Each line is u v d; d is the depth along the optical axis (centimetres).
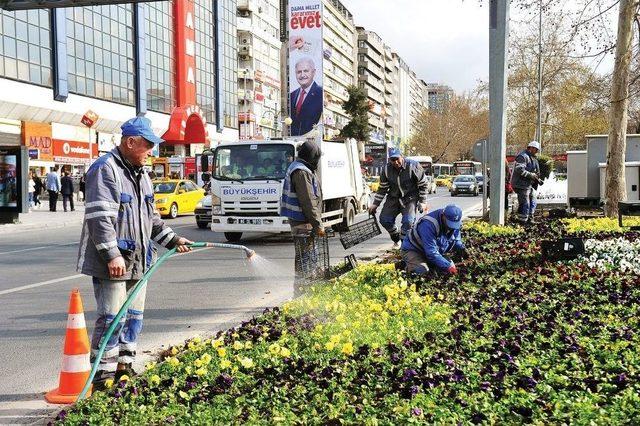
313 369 541
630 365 514
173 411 462
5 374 644
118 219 553
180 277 1221
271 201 1731
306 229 916
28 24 4484
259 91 9744
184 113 6297
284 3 11312
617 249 1181
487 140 2188
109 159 553
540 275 966
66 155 4938
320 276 926
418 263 950
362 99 11438
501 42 1739
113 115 5494
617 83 1853
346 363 549
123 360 579
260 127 9844
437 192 7244
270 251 1630
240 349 612
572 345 569
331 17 13038
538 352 562
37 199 3875
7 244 1939
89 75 5166
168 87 6425
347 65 14825
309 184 900
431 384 477
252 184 1741
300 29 7175
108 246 538
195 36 6925
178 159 5147
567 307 738
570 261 1073
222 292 1058
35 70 4572
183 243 604
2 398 575
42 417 524
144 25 5912
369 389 489
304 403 465
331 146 1900
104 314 557
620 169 1894
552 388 467
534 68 6034
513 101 6719
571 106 6309
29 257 1600
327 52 12644
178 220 2984
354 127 11356
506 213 2214
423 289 849
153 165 5166
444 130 13175
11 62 4328
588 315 709
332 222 1877
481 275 970
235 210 1756
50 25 4712
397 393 470
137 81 5838
